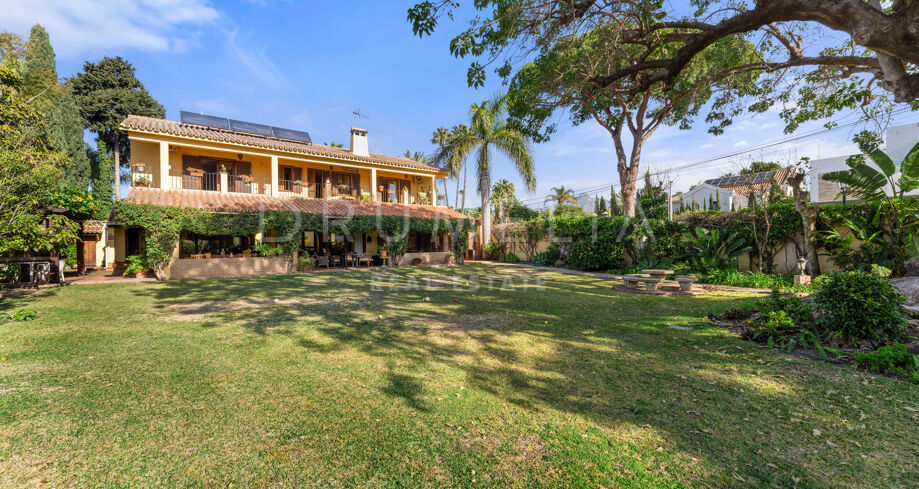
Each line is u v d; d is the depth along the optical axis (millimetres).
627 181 18562
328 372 4633
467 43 6582
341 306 9234
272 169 20188
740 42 10461
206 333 6539
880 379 4219
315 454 2869
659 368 4727
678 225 16312
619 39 7820
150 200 15297
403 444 3012
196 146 18281
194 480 2555
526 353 5410
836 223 12164
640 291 11773
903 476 2553
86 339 6113
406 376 4508
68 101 27688
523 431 3217
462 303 9656
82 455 2846
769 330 5848
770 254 13859
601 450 2918
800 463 2721
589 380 4359
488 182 26172
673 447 2951
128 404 3715
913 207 10250
